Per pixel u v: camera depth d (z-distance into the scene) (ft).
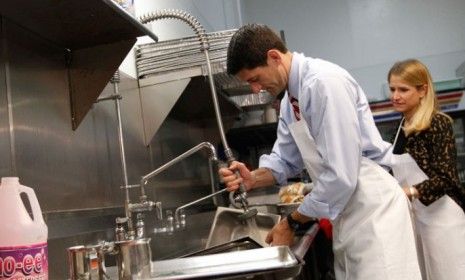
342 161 4.37
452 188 6.40
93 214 4.85
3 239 2.50
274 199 10.99
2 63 3.67
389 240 4.52
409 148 6.77
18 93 3.82
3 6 3.48
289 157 6.06
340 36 17.98
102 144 5.37
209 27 13.15
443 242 6.42
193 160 9.77
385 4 17.75
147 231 6.14
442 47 17.08
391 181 4.79
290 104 5.50
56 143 4.30
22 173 3.71
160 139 7.71
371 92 17.17
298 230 5.44
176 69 6.91
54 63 4.45
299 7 18.48
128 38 4.47
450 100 13.84
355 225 4.77
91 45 4.60
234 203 6.34
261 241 5.84
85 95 4.66
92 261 3.20
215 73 6.84
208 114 10.23
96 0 3.44
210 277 2.96
